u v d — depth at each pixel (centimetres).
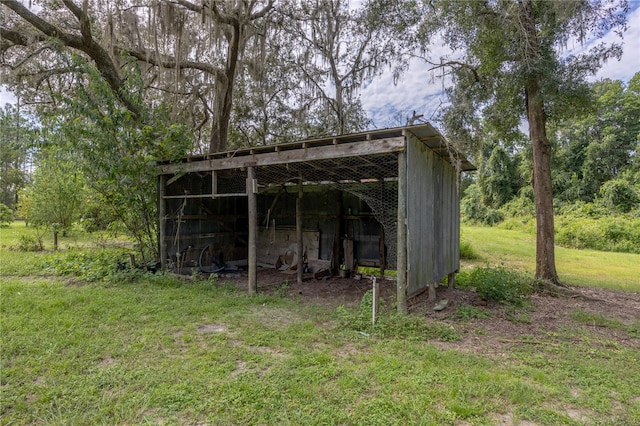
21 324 411
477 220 2725
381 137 487
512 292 571
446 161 679
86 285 631
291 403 253
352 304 552
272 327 426
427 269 544
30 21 745
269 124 1402
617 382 292
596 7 604
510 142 898
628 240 1445
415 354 345
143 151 727
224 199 920
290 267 884
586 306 571
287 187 930
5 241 1343
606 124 2366
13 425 228
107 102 677
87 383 279
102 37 853
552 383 290
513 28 670
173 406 248
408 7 1060
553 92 647
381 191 720
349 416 236
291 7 1102
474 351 363
